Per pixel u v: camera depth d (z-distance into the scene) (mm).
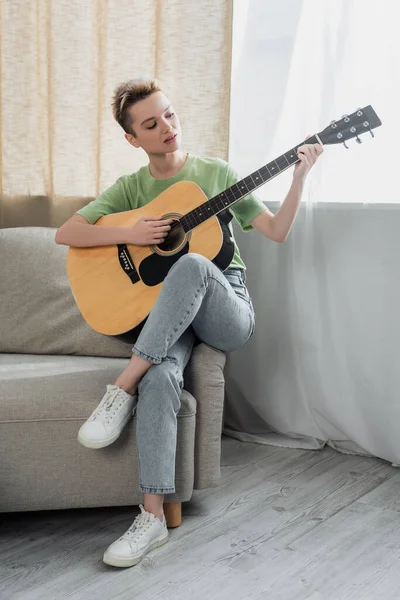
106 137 2672
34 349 2316
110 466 1880
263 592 1646
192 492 2131
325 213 2445
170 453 1834
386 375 2400
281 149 2500
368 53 2293
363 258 2396
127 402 1847
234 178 2189
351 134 1979
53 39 2664
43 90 2746
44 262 2371
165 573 1729
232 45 2508
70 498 1879
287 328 2580
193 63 2504
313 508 2084
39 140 2775
